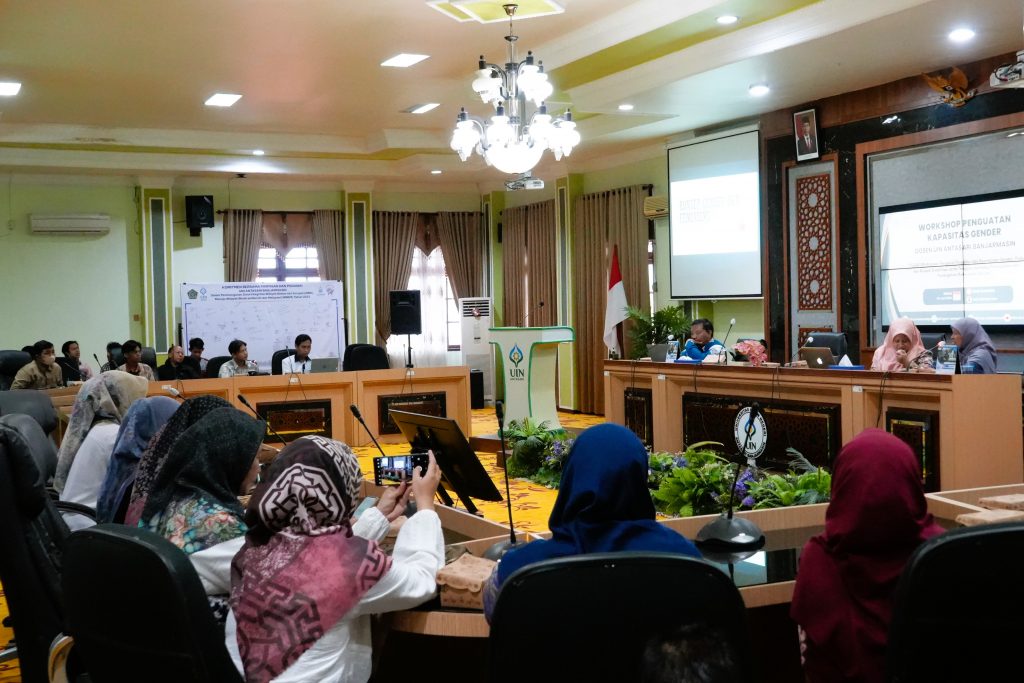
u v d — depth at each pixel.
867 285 8.11
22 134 9.91
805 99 8.34
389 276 13.43
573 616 1.40
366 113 9.81
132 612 1.65
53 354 9.11
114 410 3.95
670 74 7.35
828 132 8.35
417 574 2.04
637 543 1.72
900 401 5.47
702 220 9.73
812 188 8.59
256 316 12.22
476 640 2.41
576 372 12.32
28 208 11.60
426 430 3.07
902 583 1.38
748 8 6.16
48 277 11.70
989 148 7.10
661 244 10.76
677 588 1.40
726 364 6.72
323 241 13.02
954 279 7.41
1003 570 1.34
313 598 1.83
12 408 4.89
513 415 8.57
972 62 7.06
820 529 2.73
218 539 2.04
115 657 1.72
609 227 11.46
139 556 1.62
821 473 3.54
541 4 5.59
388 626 2.11
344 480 1.99
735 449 6.60
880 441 1.87
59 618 2.47
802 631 1.93
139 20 6.42
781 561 2.35
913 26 6.02
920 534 1.81
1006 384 5.11
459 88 8.74
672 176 10.06
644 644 1.40
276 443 8.53
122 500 3.12
